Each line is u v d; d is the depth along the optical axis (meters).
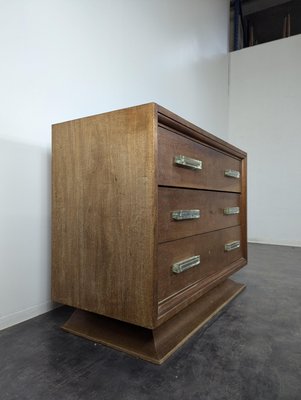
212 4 2.41
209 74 2.37
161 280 0.70
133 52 1.42
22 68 0.89
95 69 1.18
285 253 2.07
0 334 0.79
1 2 0.84
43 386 0.57
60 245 0.81
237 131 2.76
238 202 1.23
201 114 2.24
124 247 0.69
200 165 0.84
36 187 0.93
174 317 0.79
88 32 1.15
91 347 0.72
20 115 0.88
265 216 2.60
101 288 0.73
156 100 1.62
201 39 2.22
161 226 0.70
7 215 0.85
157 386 0.57
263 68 2.66
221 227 1.05
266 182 2.61
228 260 1.11
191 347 0.73
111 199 0.71
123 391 0.56
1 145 0.83
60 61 1.02
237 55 2.77
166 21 1.73
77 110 1.09
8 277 0.85
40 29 0.95
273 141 2.60
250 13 3.22
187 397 0.54
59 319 0.89
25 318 0.89
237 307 1.01
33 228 0.92
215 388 0.57
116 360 0.66
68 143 0.80
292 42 2.54
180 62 1.90
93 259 0.74
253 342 0.76
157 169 0.66
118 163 0.70
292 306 1.02
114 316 0.70
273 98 2.61
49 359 0.67
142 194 0.66
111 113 0.71
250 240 2.65
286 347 0.74
